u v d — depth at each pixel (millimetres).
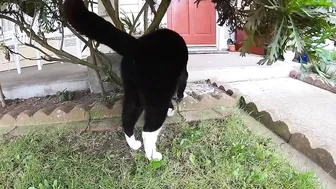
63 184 547
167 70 547
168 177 559
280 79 1320
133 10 1667
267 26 506
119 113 771
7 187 555
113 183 546
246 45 512
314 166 595
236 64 1403
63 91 953
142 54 531
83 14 467
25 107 859
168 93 557
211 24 1904
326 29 456
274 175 559
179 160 609
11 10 693
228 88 988
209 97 832
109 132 719
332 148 651
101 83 871
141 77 546
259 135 707
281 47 477
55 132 715
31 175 566
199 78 1187
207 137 683
